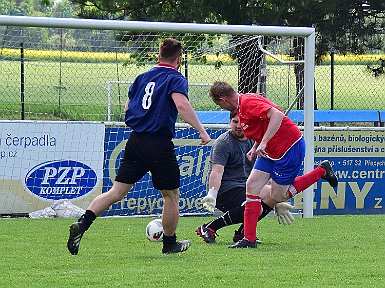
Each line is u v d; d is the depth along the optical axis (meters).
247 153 24.73
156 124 20.06
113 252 21.95
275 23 58.84
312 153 34.03
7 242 24.22
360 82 62.03
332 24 60.56
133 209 34.41
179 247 21.33
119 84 45.34
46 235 26.09
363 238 25.88
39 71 45.28
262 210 24.02
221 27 33.94
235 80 45.06
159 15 60.22
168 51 20.53
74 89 45.75
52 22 32.34
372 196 36.38
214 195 25.64
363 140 36.25
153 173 20.41
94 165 34.44
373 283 16.88
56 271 18.38
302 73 37.25
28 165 33.75
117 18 62.44
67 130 34.19
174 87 20.06
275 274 17.97
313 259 20.59
